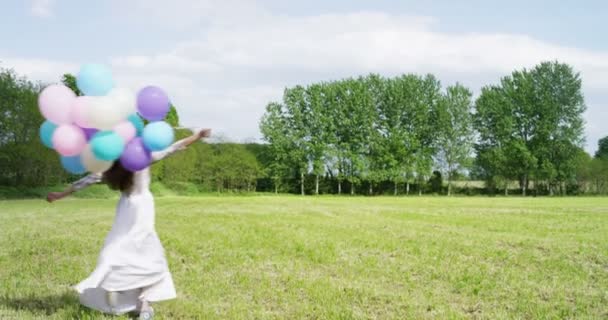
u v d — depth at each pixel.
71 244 11.69
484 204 33.31
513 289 7.79
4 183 40.31
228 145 59.41
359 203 33.22
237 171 58.28
